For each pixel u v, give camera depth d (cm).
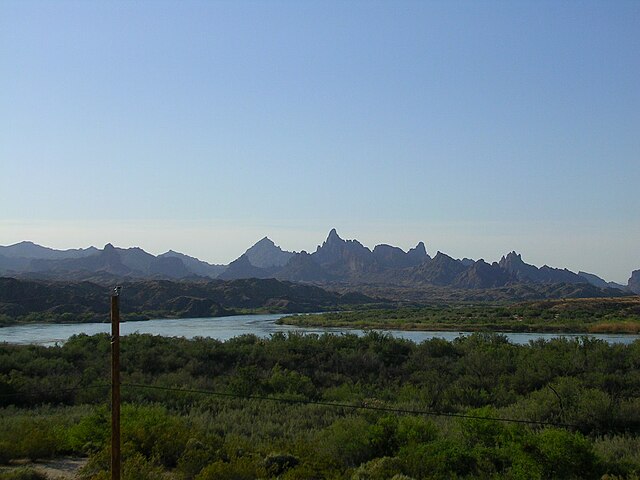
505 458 1725
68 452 1983
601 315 9894
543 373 3219
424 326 8838
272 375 3550
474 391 3034
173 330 8600
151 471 1488
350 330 8725
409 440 1862
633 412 2294
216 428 2197
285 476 1498
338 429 1947
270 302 17612
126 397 2816
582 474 1628
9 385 2984
